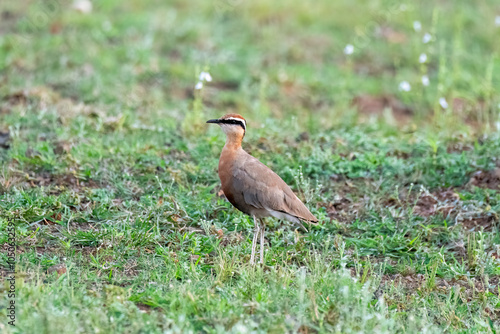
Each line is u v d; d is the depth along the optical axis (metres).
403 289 10.09
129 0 23.64
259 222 11.52
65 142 13.91
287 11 23.72
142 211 11.51
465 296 9.89
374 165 13.51
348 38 22.56
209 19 23.08
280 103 18.70
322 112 18.22
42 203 11.41
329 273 9.70
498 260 10.73
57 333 7.68
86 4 23.16
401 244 11.19
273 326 8.27
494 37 22.67
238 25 22.88
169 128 15.34
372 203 12.32
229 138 10.59
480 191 12.48
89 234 10.57
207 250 10.58
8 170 12.38
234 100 18.48
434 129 15.96
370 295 9.12
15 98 16.59
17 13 22.81
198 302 8.74
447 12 24.23
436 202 12.52
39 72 18.78
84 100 17.23
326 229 11.54
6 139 14.19
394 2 23.83
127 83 18.53
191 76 19.45
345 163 13.53
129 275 9.80
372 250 11.04
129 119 15.49
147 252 10.44
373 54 21.88
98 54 19.80
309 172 13.30
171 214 11.38
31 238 10.45
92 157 13.28
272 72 20.08
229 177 10.48
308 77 20.06
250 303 8.73
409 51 21.91
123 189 12.23
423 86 19.58
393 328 8.66
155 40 21.28
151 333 8.02
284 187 10.45
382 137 15.39
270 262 10.41
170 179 12.68
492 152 13.73
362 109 18.89
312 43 22.25
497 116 17.14
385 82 20.41
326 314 8.73
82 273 9.60
